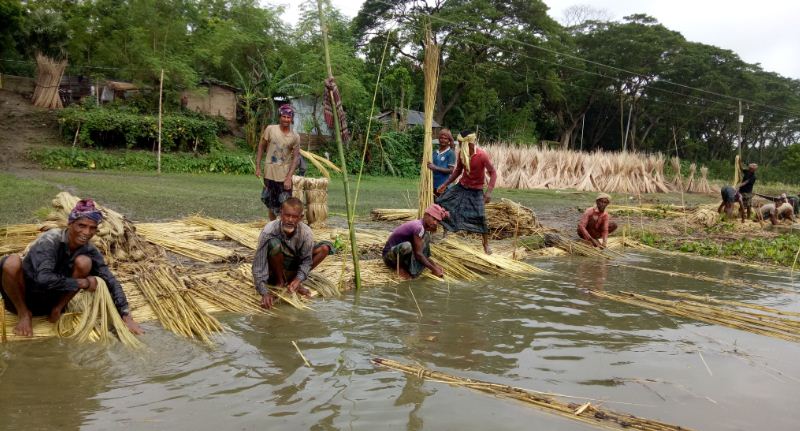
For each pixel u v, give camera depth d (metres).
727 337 4.08
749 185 13.31
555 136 50.69
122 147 21.36
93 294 3.63
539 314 4.49
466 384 2.92
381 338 3.68
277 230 4.49
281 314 4.18
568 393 2.91
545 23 37.75
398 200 13.73
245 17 29.59
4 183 10.90
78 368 2.98
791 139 63.12
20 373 2.88
